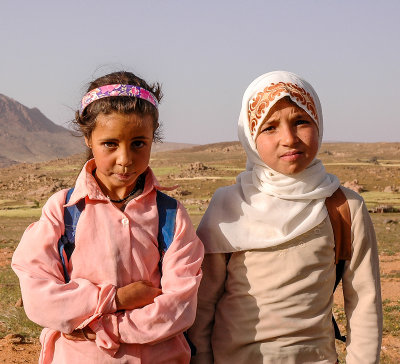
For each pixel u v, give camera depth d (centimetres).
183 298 246
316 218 280
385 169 10862
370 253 288
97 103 241
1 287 1515
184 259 255
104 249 245
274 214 280
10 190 10688
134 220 252
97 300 234
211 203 301
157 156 18100
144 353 243
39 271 240
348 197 288
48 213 251
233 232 286
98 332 234
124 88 242
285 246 280
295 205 282
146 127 244
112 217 250
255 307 282
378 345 285
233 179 10169
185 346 262
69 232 249
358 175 10231
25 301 238
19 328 933
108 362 237
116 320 236
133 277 247
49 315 233
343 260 292
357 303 290
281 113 275
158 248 257
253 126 285
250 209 286
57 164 15412
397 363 746
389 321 980
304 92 277
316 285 281
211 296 296
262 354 279
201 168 12850
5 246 3092
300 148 276
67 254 248
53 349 250
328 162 14475
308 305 279
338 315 1036
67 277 245
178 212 262
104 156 245
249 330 282
